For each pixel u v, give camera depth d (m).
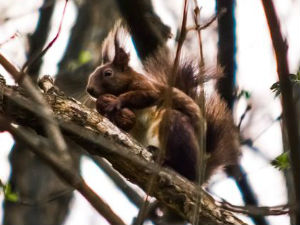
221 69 12.15
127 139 9.09
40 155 5.94
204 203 9.01
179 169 11.00
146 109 11.49
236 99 12.64
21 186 13.84
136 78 12.12
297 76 8.81
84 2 16.67
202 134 6.78
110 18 16.61
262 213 7.23
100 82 12.19
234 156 11.69
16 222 13.85
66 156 6.15
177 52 6.88
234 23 12.88
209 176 11.52
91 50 15.56
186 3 6.91
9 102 8.15
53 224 14.12
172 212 10.28
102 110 11.36
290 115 7.50
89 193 5.81
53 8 15.05
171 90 6.87
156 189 9.01
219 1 12.89
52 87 9.06
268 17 7.32
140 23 12.61
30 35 14.38
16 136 5.93
